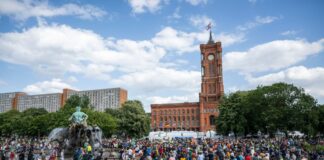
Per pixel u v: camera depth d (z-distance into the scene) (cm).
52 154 3250
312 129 7194
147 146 3778
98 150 3375
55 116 8981
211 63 15638
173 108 15688
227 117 8975
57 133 3731
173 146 3916
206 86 15362
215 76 15375
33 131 10381
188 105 15488
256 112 8206
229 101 9388
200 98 14850
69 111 8638
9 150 3450
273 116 7150
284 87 7519
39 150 3919
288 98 7425
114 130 9525
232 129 8881
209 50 15812
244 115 8750
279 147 3844
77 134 3522
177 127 15362
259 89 8181
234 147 3747
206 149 3316
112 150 4169
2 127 13150
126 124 9894
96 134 3688
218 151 2969
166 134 8581
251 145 4034
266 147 3772
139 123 9825
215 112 14375
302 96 7481
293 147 3631
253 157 2694
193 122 15200
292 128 7562
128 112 10112
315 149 4084
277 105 7556
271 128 7400
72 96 11981
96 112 9012
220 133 9400
